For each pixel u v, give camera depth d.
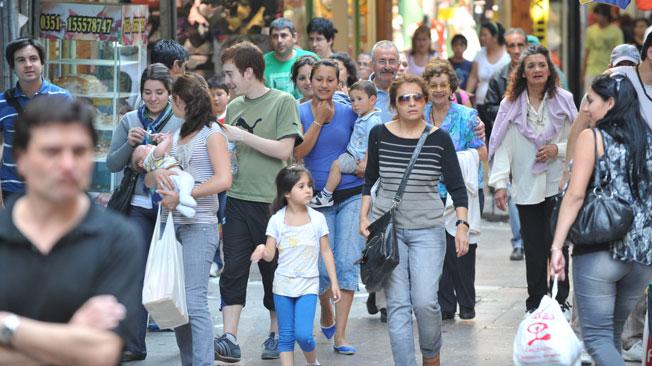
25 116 9.05
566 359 15.49
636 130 16.17
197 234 18.77
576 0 49.72
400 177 18.38
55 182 8.98
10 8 24.52
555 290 16.16
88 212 9.44
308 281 19.62
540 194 23.81
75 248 9.28
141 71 26.67
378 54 25.30
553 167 23.91
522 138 24.02
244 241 21.19
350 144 22.14
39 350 8.85
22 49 21.41
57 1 26.78
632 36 53.25
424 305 18.20
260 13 36.81
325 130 22.36
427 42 42.84
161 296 17.59
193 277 18.75
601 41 51.59
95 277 9.32
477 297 27.44
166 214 19.03
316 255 19.75
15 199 9.44
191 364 19.08
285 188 19.62
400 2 52.09
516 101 24.05
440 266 18.47
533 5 52.91
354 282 21.92
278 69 30.75
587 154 16.20
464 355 21.75
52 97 9.27
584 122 20.94
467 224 18.56
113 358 9.01
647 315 18.28
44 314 9.20
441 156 18.47
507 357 21.55
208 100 18.92
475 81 43.19
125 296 9.33
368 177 19.00
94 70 26.56
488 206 40.50
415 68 43.03
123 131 20.72
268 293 21.67
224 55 21.47
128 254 9.42
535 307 24.16
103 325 8.94
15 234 9.18
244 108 21.58
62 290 9.20
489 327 24.16
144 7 26.77
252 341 23.30
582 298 16.44
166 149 18.62
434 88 23.86
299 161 22.58
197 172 18.83
